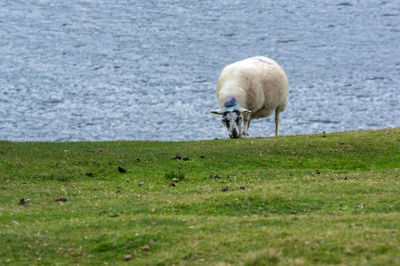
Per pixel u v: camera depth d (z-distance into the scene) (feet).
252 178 119.55
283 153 139.44
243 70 161.89
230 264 68.08
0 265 74.38
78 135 288.51
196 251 73.31
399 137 150.61
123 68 505.66
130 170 126.82
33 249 78.48
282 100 171.83
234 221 84.84
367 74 461.78
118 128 304.50
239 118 157.48
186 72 488.85
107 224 86.07
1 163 125.90
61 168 125.80
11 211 96.12
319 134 159.63
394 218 81.66
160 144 154.61
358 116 324.19
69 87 422.41
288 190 104.17
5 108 349.20
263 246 72.43
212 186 111.45
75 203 101.55
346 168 131.44
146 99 383.45
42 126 306.96
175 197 102.68
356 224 79.97
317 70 485.15
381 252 66.85
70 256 76.48
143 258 74.38
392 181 112.06
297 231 77.15
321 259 66.80
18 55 552.82
